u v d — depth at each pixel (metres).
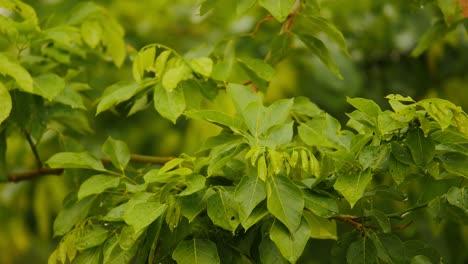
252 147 1.71
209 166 1.72
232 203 1.72
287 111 1.79
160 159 2.11
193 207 1.73
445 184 1.86
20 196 2.54
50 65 2.06
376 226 1.81
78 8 2.18
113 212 1.80
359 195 1.70
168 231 1.77
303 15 2.01
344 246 1.83
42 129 2.05
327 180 1.76
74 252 1.84
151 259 1.74
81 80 2.22
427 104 1.68
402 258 1.79
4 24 1.96
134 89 1.93
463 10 2.04
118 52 2.20
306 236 1.69
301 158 1.72
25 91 1.96
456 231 2.38
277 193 1.70
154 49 1.92
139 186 1.85
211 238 1.79
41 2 2.51
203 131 2.53
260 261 1.79
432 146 1.70
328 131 1.83
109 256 1.76
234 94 1.83
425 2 2.21
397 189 1.84
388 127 1.70
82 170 2.00
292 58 2.54
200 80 2.00
